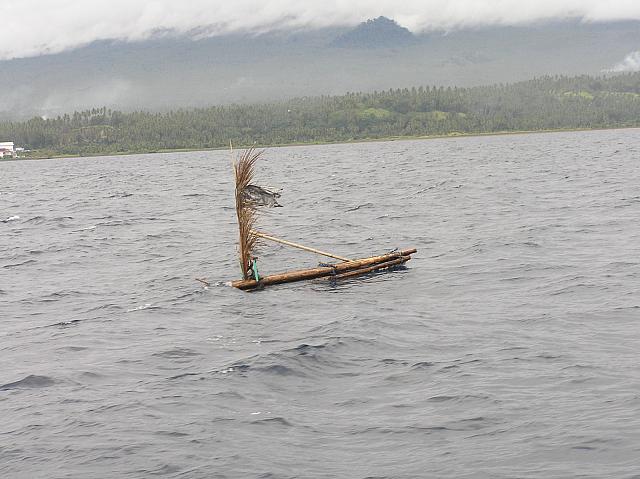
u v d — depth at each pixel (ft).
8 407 87.81
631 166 449.89
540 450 67.62
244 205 152.56
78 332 122.21
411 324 115.14
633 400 77.46
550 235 193.98
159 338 115.55
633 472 61.93
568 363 91.04
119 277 170.91
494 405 79.20
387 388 87.45
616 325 107.04
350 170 580.30
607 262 152.87
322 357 99.76
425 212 263.90
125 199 396.57
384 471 65.77
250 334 115.14
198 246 210.79
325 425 77.20
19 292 159.63
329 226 239.71
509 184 359.25
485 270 154.71
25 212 348.79
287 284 151.53
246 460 69.41
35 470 70.23
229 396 86.89
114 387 92.68
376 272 159.63
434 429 74.28
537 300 126.00
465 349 100.32
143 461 70.54
